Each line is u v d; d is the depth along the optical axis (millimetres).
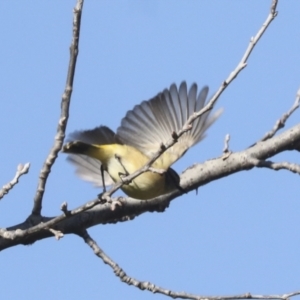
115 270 10453
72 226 10945
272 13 8039
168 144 8367
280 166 11492
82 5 8445
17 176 9359
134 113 11461
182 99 11570
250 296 9789
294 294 9719
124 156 11461
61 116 9070
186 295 10023
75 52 8609
